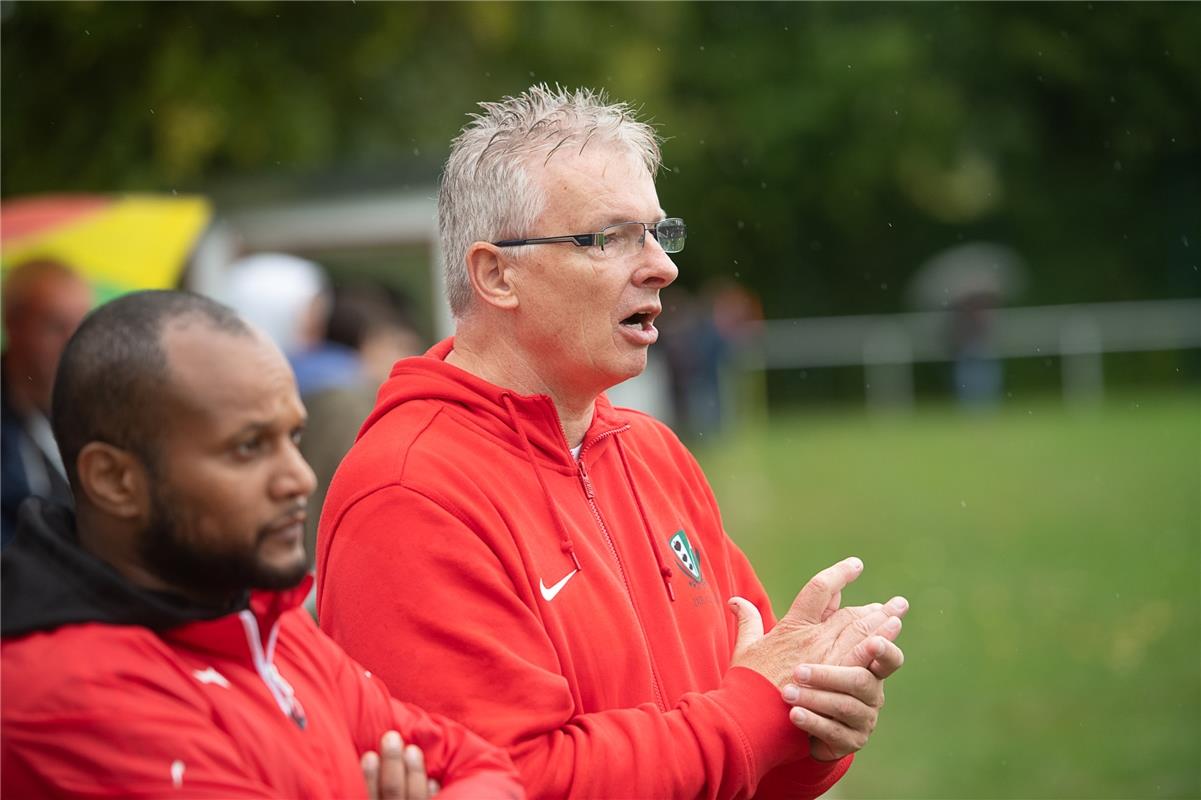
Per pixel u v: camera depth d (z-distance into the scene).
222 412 6.95
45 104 60.00
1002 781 21.86
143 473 6.93
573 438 10.52
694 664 10.30
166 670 6.94
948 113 104.00
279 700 7.38
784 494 55.62
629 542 10.35
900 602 9.95
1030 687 27.25
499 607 9.23
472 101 64.88
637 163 10.25
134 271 20.28
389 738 7.98
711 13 103.88
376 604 9.28
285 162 60.16
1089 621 32.25
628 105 10.78
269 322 21.80
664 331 83.06
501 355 10.34
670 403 82.00
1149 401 90.12
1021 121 107.88
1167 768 22.11
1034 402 96.50
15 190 59.56
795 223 111.19
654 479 11.02
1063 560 39.25
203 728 6.89
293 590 7.28
